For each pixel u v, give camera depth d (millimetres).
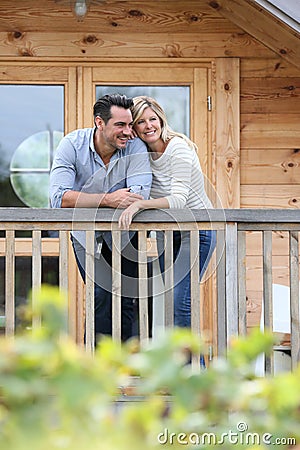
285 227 6438
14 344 2049
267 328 6402
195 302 6391
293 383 2131
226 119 8555
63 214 6340
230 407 2186
